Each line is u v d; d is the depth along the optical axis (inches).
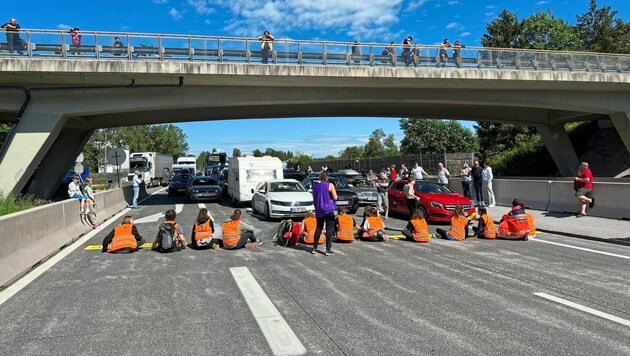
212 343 174.6
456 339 176.9
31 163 827.4
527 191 657.6
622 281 268.7
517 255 352.8
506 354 162.4
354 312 211.3
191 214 703.7
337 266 314.2
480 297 235.5
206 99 900.0
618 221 496.7
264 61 847.1
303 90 944.9
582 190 542.3
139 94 868.0
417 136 2405.3
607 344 171.5
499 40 2165.4
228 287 258.5
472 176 747.4
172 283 268.4
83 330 190.2
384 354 162.9
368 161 2066.9
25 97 834.8
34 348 171.0
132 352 166.6
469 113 1293.1
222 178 1286.9
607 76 1021.8
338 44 881.5
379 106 1179.3
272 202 592.4
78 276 287.7
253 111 1127.6
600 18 2426.2
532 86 1031.6
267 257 347.6
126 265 320.2
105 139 2689.5
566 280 271.6
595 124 1592.0
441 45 934.4
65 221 428.5
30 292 250.8
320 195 357.7
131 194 966.4
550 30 2129.7
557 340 175.6
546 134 1451.8
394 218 617.9
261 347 170.2
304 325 194.1
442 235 438.0
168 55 807.1
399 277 280.7
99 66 775.7
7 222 287.6
